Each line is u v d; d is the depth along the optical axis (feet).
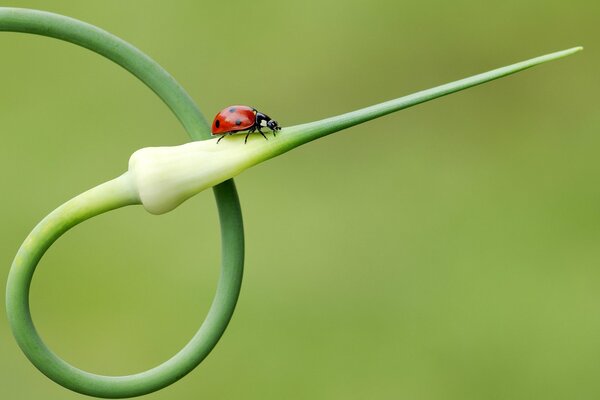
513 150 3.88
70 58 3.87
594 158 3.77
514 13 4.25
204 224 3.24
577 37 4.18
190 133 1.30
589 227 3.45
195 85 4.14
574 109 4.03
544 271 3.33
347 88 4.15
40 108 3.75
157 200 1.29
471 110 4.05
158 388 1.32
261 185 3.48
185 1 4.15
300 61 4.17
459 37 4.20
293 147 1.29
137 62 1.30
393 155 3.76
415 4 4.28
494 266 3.33
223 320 1.32
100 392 1.32
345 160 3.67
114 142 3.69
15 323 1.31
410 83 4.17
